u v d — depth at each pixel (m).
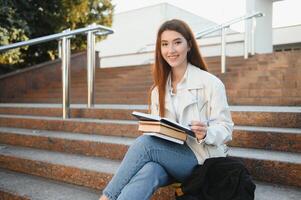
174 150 1.82
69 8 8.78
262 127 2.88
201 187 1.70
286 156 2.29
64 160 2.80
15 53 7.77
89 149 3.01
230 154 2.36
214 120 1.87
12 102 7.37
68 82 3.97
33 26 8.39
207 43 12.62
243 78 5.30
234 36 11.95
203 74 1.93
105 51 18.81
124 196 1.68
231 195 1.62
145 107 4.03
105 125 3.37
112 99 5.62
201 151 1.86
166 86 2.02
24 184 2.60
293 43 15.55
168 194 2.09
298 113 2.78
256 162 2.22
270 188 2.07
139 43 17.91
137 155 1.79
